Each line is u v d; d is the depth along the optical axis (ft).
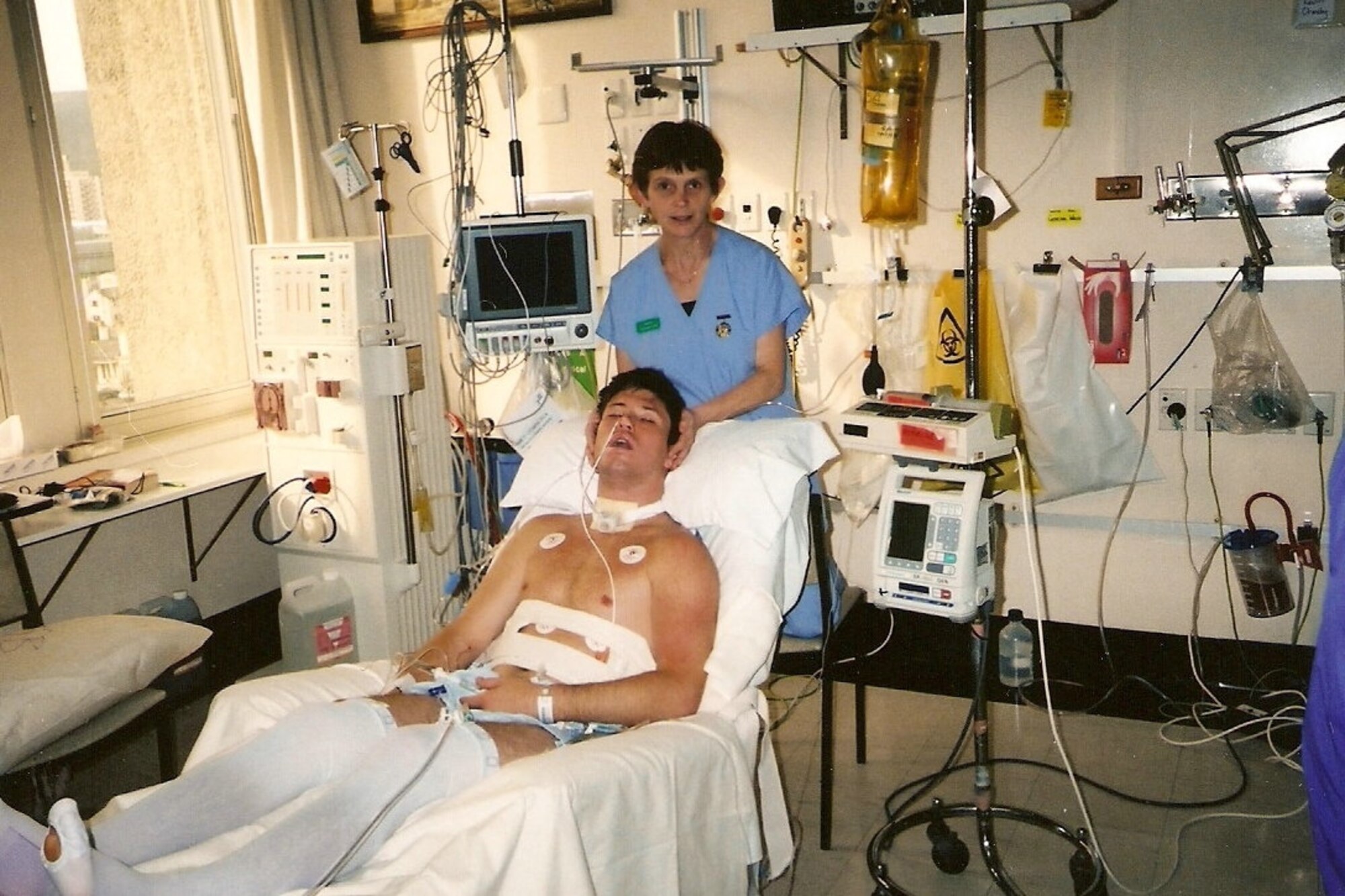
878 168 8.93
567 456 7.68
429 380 10.70
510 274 9.71
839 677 8.19
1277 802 8.59
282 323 10.17
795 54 10.55
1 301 9.96
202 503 11.33
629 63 10.61
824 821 8.16
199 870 5.02
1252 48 9.18
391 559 10.39
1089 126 9.78
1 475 9.67
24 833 5.24
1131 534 10.27
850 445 7.00
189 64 12.04
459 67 9.70
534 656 6.73
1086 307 9.89
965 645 10.77
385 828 5.59
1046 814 8.51
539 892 5.05
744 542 6.90
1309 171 9.16
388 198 12.49
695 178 8.02
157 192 11.75
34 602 8.20
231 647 11.75
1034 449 10.08
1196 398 9.86
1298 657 9.90
